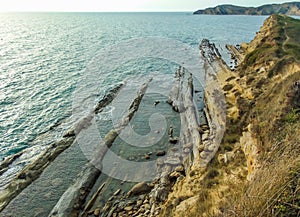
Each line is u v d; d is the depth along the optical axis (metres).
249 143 15.00
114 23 172.38
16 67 53.19
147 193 17.89
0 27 152.62
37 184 19.17
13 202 17.56
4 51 71.00
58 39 94.62
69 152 23.06
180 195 15.23
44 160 21.84
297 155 9.14
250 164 13.59
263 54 33.25
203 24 148.50
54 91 39.47
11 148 24.64
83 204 17.42
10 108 33.28
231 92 28.80
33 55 65.56
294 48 33.06
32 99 36.38
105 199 17.77
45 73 48.97
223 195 12.08
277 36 38.44
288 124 13.40
